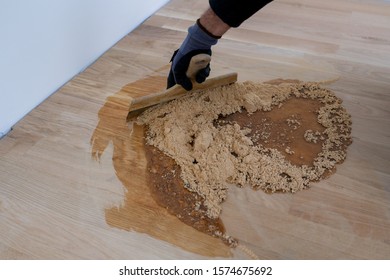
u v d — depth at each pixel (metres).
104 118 1.11
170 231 0.81
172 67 1.07
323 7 1.75
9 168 0.96
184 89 1.10
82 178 0.93
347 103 1.17
